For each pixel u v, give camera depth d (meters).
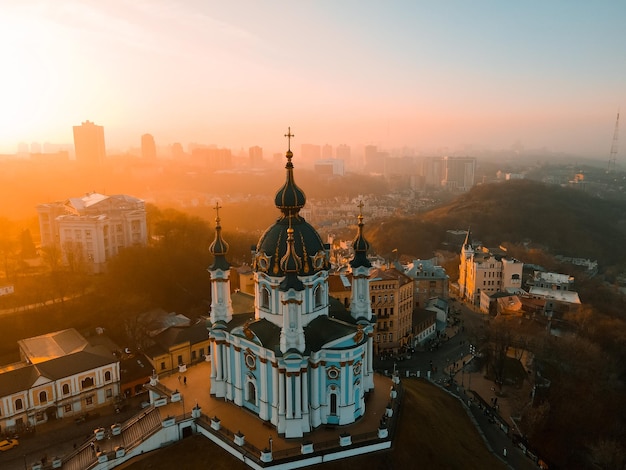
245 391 75.31
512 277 174.62
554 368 110.62
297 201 71.44
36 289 127.12
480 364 119.69
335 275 128.25
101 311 123.31
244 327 70.94
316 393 68.88
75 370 92.62
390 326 126.44
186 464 66.19
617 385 111.81
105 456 66.12
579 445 89.94
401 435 70.56
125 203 167.62
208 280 152.38
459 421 84.25
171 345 107.94
